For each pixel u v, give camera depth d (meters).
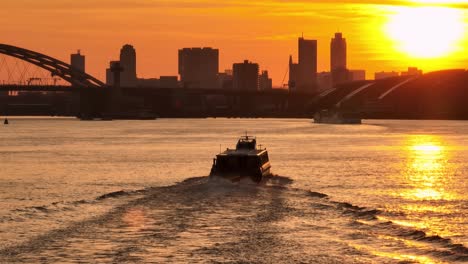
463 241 62.59
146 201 80.31
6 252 58.41
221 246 59.88
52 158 166.88
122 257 56.91
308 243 60.72
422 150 197.25
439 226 69.81
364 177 117.06
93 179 117.19
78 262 55.72
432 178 116.44
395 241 61.31
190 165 142.62
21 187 106.50
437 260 55.56
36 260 56.34
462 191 98.12
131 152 187.00
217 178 95.75
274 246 59.72
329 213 74.12
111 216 72.12
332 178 114.81
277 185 99.12
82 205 78.38
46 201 90.88
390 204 84.50
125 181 113.56
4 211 80.81
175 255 57.38
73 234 64.31
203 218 70.94
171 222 69.06
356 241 61.41
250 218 71.00
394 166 140.50
